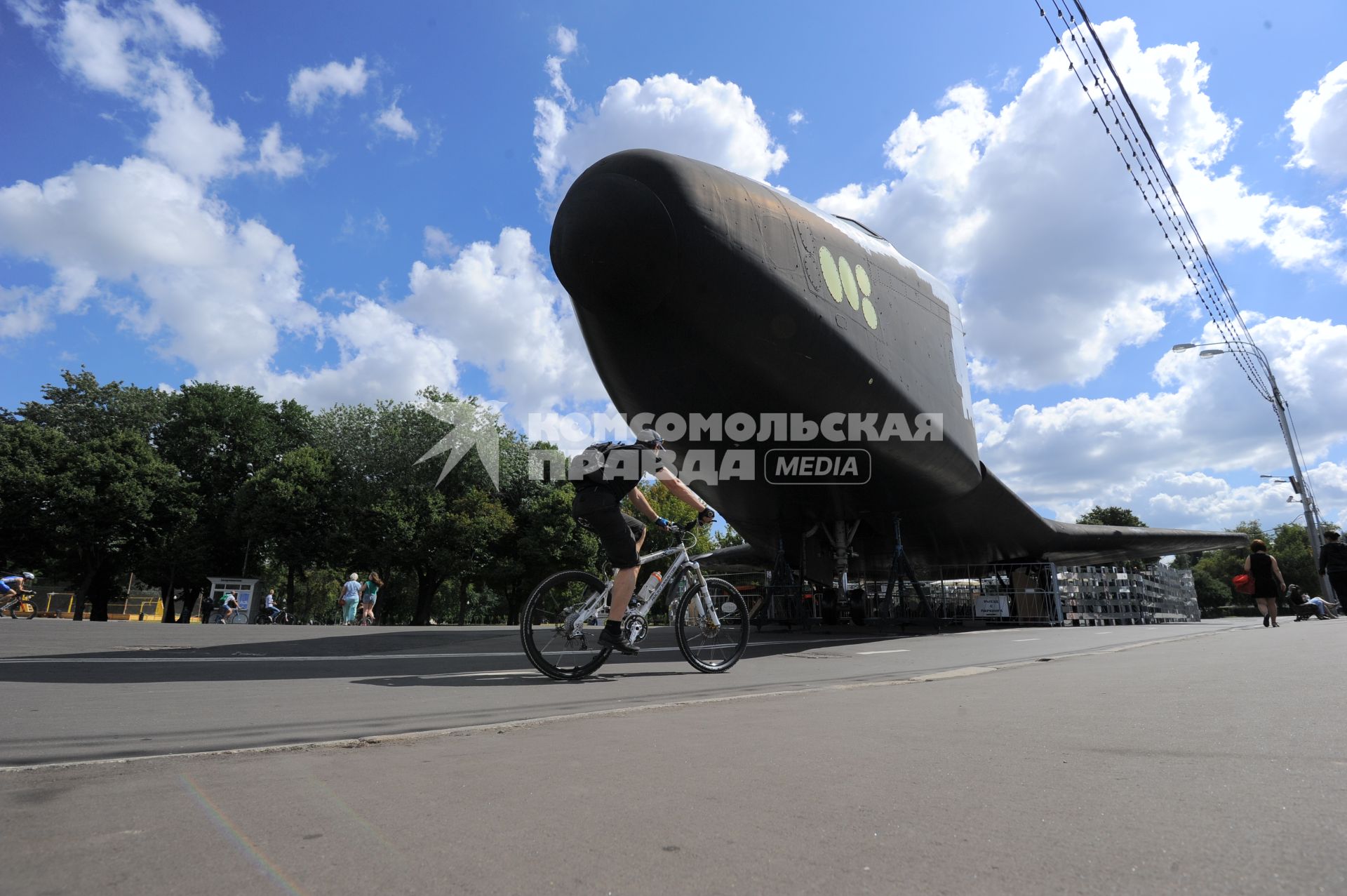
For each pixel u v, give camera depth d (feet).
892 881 2.73
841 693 10.43
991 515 45.39
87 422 149.69
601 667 16.39
